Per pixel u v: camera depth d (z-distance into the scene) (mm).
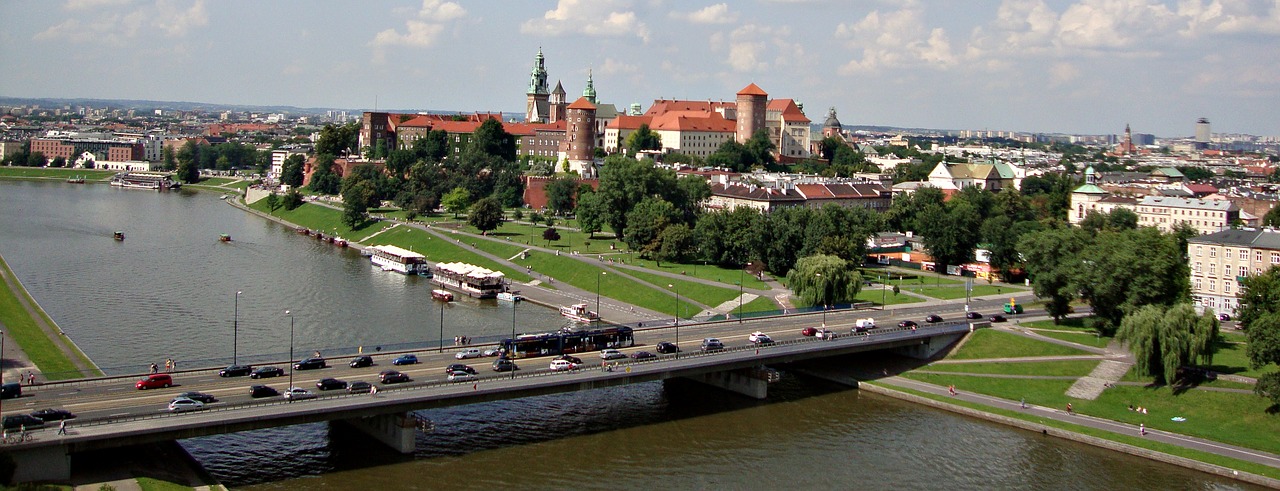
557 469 140500
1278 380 150500
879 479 140625
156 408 133000
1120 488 138750
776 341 187500
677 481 137875
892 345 192375
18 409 130375
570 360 169625
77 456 127875
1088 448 154125
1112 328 196625
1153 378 174125
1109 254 197500
